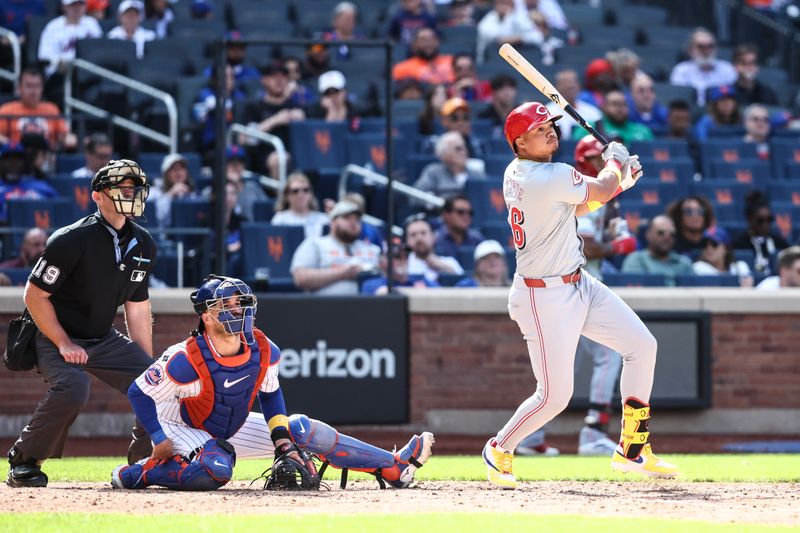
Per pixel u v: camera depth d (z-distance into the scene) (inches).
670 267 1769.2
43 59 2234.3
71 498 856.9
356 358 1578.5
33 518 747.4
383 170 1987.0
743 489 975.6
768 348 1672.0
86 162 1889.8
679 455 1417.3
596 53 2532.0
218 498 860.0
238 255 1740.9
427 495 900.0
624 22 2829.7
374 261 1691.7
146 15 2409.0
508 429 954.1
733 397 1670.8
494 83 2167.8
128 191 935.7
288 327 1561.3
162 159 1988.2
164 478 905.5
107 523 726.5
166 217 1802.4
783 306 1668.3
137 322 1000.2
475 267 1728.6
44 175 1854.1
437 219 1866.4
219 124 1520.7
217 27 2395.4
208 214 1797.5
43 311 927.7
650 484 1015.0
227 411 898.1
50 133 1984.5
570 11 2812.5
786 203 2087.8
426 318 1610.5
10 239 1739.7
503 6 2532.0
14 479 937.5
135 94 2140.7
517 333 1627.7
